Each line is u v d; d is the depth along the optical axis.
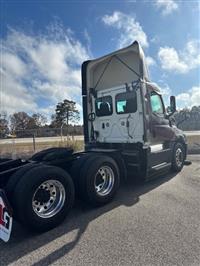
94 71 6.74
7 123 47.25
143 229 3.40
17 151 12.07
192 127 26.08
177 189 5.27
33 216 3.35
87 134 6.78
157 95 6.17
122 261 2.67
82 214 4.08
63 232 3.46
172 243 2.99
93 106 6.64
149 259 2.68
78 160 4.45
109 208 4.31
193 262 2.60
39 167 3.62
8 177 3.78
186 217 3.76
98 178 4.48
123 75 6.12
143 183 5.90
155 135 5.90
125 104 5.84
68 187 3.83
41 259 2.79
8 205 3.17
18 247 3.09
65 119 68.06
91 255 2.82
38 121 66.50
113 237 3.21
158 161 5.99
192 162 8.59
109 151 5.16
